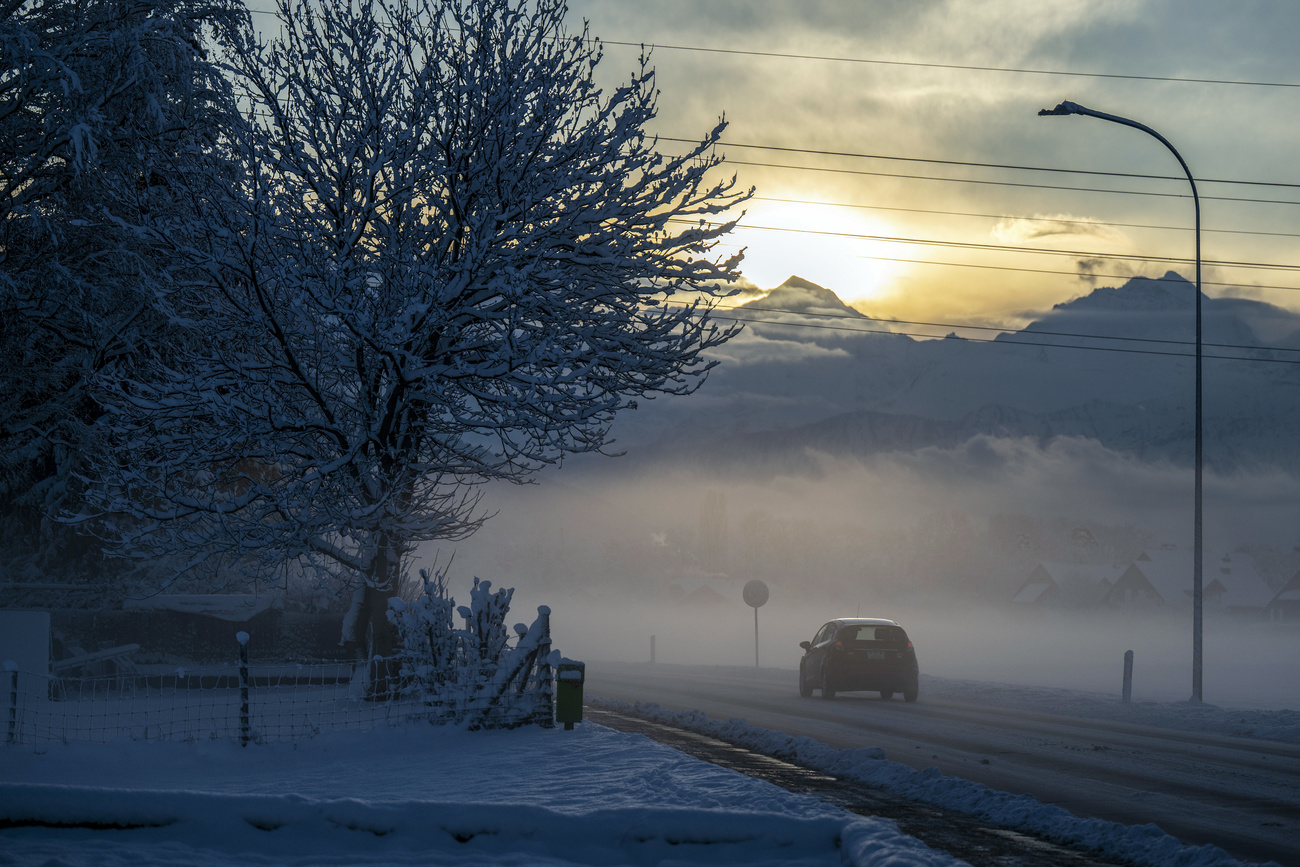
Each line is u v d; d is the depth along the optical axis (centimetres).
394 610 1516
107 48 1783
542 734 1365
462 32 1748
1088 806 1015
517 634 1454
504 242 1731
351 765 1228
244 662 1356
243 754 1302
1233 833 893
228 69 1722
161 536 1672
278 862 725
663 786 934
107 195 1788
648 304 1817
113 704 1750
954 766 1272
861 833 722
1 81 1759
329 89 1731
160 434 1683
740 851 751
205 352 1789
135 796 762
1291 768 1302
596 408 1697
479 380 1755
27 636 1689
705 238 1834
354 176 1695
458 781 1034
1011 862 725
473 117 1716
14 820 754
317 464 1719
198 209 1586
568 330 1734
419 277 1670
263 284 1650
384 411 1706
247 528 1662
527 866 717
